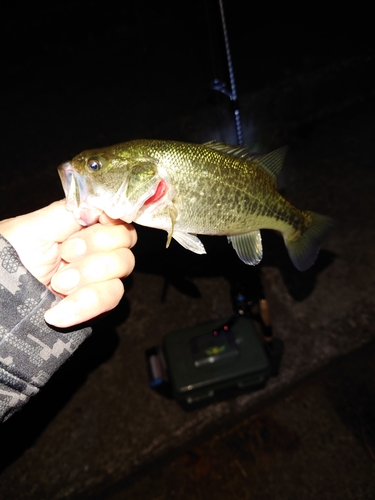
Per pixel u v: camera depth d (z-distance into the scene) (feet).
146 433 1.45
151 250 2.11
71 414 1.53
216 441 1.46
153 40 3.34
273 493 1.31
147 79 2.93
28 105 2.95
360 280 1.79
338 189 2.28
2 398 0.70
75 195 0.91
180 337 1.53
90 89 3.00
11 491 1.37
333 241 1.99
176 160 0.99
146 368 1.63
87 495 1.36
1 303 0.67
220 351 1.43
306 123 2.78
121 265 0.81
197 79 2.80
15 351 0.69
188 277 1.97
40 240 0.85
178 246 2.12
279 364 1.50
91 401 1.56
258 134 2.64
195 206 1.02
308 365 1.54
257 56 2.95
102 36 3.50
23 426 1.51
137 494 1.38
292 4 3.53
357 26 3.11
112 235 0.88
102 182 0.95
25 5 3.42
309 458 1.37
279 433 1.44
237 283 1.41
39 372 0.72
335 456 1.36
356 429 1.41
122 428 1.47
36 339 0.70
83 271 0.76
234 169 1.05
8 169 2.35
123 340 1.75
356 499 1.26
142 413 1.50
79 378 1.63
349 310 1.69
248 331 1.49
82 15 3.47
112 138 2.48
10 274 0.67
